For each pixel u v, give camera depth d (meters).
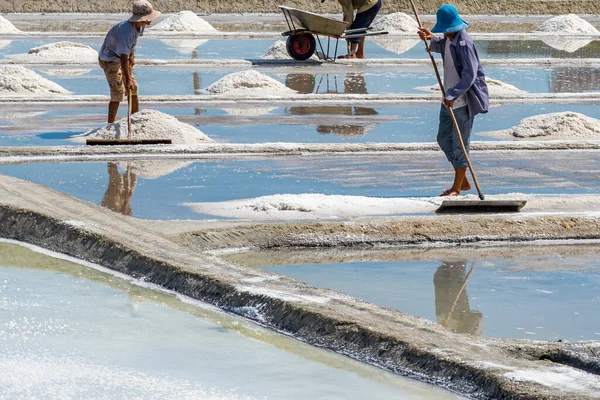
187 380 7.54
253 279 9.78
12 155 16.97
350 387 7.46
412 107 25.53
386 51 42.44
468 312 9.37
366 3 36.97
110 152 17.44
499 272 10.91
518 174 16.39
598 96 27.59
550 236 12.45
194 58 37.47
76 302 9.60
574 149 19.00
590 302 9.77
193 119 22.55
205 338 8.59
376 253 11.72
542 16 70.19
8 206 12.38
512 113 24.41
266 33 49.28
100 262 10.98
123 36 18.78
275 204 13.12
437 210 13.20
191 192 14.46
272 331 8.84
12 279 10.38
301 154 18.09
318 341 8.46
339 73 33.53
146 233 11.48
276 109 24.75
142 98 25.48
